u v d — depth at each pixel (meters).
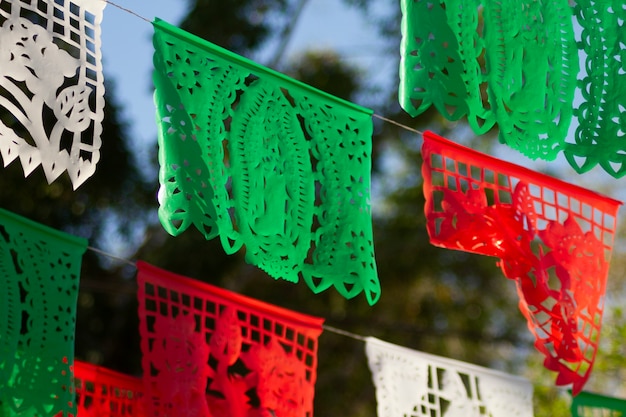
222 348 3.55
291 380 3.68
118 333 7.87
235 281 8.31
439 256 8.94
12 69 2.66
